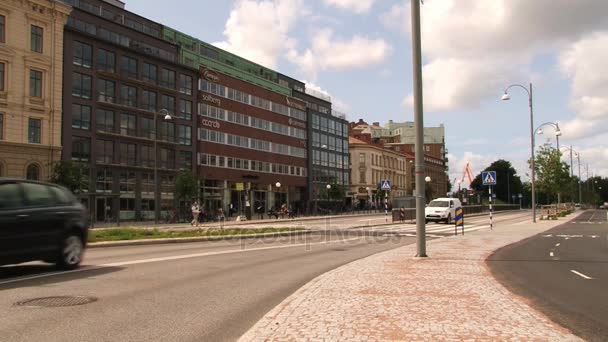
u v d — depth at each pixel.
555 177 55.03
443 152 145.75
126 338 6.21
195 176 54.19
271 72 83.75
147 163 55.56
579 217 59.38
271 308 8.15
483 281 10.44
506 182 131.38
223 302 8.60
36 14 45.03
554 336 6.04
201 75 63.56
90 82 50.00
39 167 44.81
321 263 14.67
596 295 9.49
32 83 44.84
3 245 10.09
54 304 8.06
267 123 76.00
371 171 102.06
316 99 92.12
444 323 6.69
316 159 87.69
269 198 75.69
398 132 148.12
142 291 9.41
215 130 65.62
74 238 12.00
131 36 55.59
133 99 54.50
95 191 49.47
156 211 55.19
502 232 30.27
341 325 6.57
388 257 15.20
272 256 16.55
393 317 7.05
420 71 14.91
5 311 7.53
